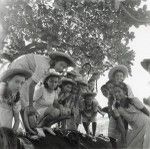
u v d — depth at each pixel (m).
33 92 4.06
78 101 4.68
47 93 4.20
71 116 4.59
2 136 3.42
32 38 5.65
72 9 5.39
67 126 4.59
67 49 5.96
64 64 4.23
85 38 5.92
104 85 4.64
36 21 5.55
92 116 4.82
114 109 4.37
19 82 3.71
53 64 4.23
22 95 4.04
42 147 3.74
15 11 5.08
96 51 6.02
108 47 6.01
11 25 5.12
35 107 4.19
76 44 5.98
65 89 4.44
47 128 4.12
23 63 4.19
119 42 5.86
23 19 5.32
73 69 4.85
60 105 4.32
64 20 5.70
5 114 3.66
